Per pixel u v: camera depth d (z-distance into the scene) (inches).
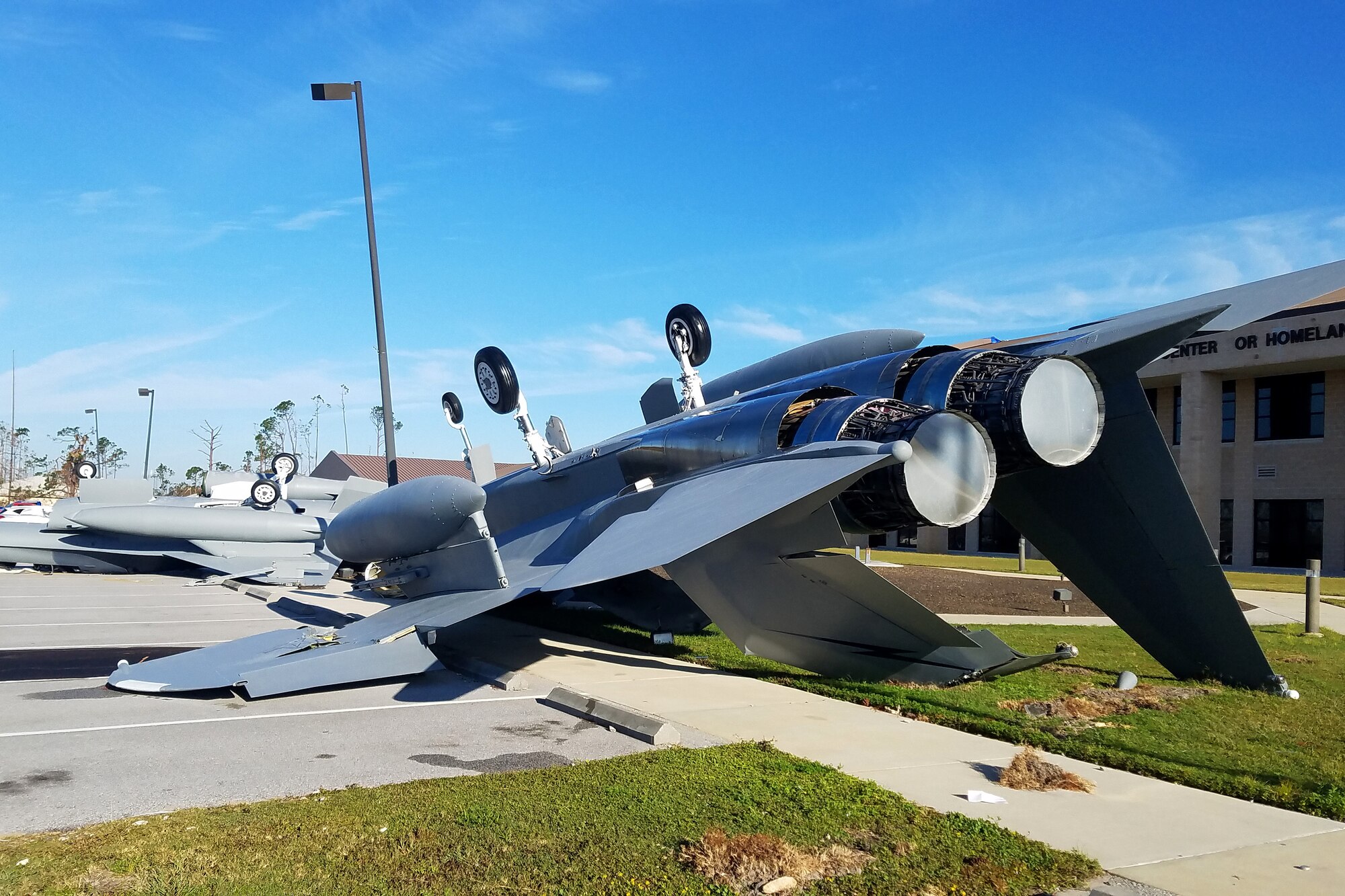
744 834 167.0
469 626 509.7
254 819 178.5
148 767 225.5
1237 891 146.8
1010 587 703.7
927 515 259.4
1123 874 153.4
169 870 149.9
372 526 421.7
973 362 295.3
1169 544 314.2
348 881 146.7
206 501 1039.6
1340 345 995.3
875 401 290.5
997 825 177.6
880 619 291.6
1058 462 275.9
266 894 140.9
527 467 520.7
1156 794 200.2
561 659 398.9
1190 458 1125.7
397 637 337.4
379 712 292.7
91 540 892.6
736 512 233.0
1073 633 461.1
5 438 4062.5
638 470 399.5
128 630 510.9
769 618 319.3
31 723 276.1
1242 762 221.9
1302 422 1131.9
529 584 358.0
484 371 487.5
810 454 259.8
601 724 272.2
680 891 144.0
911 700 292.2
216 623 544.7
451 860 155.3
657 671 365.7
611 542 261.3
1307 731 253.8
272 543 848.3
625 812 180.9
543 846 162.7
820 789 196.4
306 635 360.5
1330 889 147.6
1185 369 1132.5
